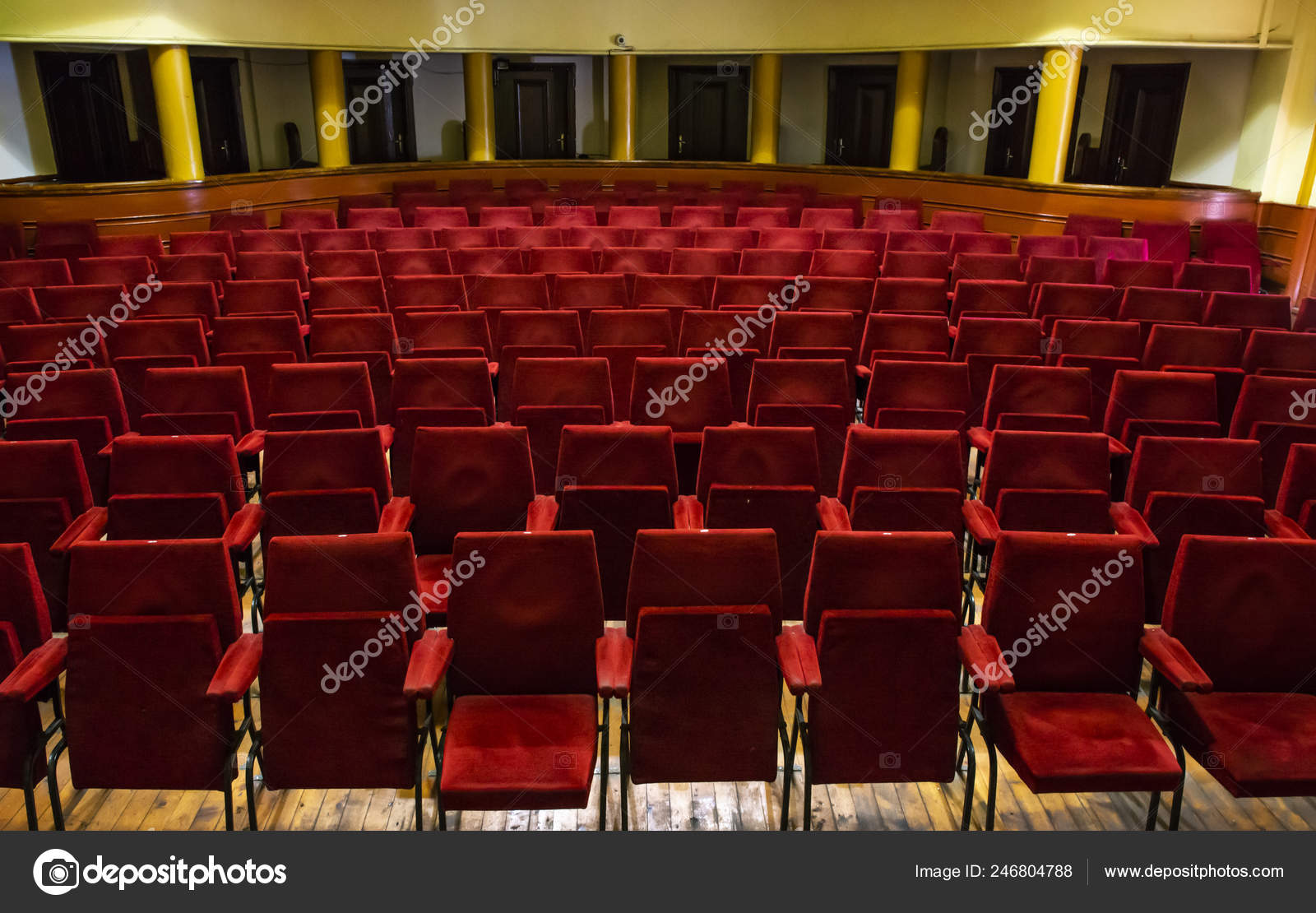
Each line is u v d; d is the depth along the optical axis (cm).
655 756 222
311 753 217
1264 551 228
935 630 216
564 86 1137
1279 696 229
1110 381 414
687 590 229
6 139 846
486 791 202
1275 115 771
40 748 217
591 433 295
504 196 975
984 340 434
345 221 923
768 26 981
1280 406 356
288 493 280
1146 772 207
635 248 603
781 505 279
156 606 221
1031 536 227
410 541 228
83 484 288
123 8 760
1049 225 863
